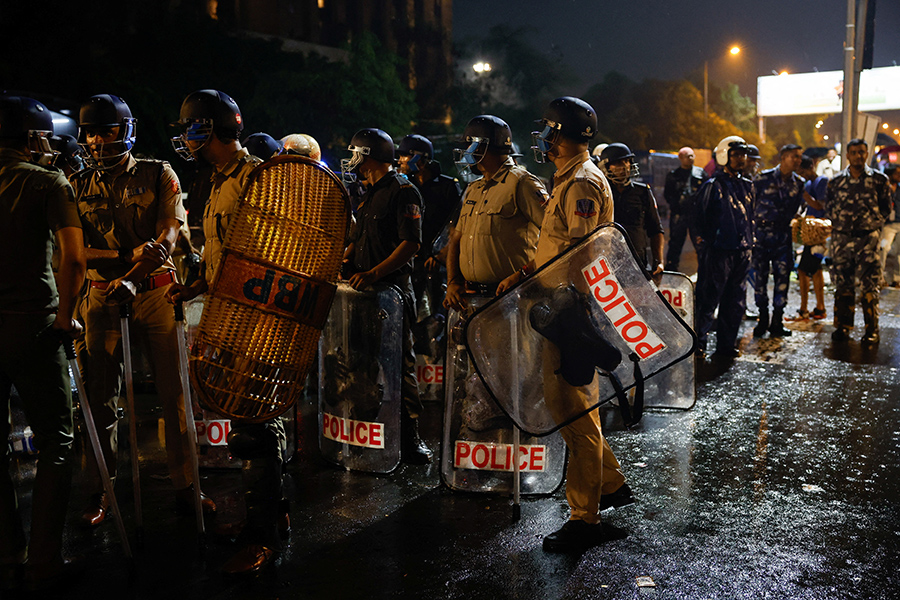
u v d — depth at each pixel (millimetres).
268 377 3076
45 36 13633
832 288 11359
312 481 4305
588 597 3021
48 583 3119
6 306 3014
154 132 13531
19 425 4711
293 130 19766
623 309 3219
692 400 5508
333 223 3162
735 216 6922
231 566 3199
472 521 3746
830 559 3307
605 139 43438
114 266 3652
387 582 3158
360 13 37156
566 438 3469
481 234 4070
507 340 3422
